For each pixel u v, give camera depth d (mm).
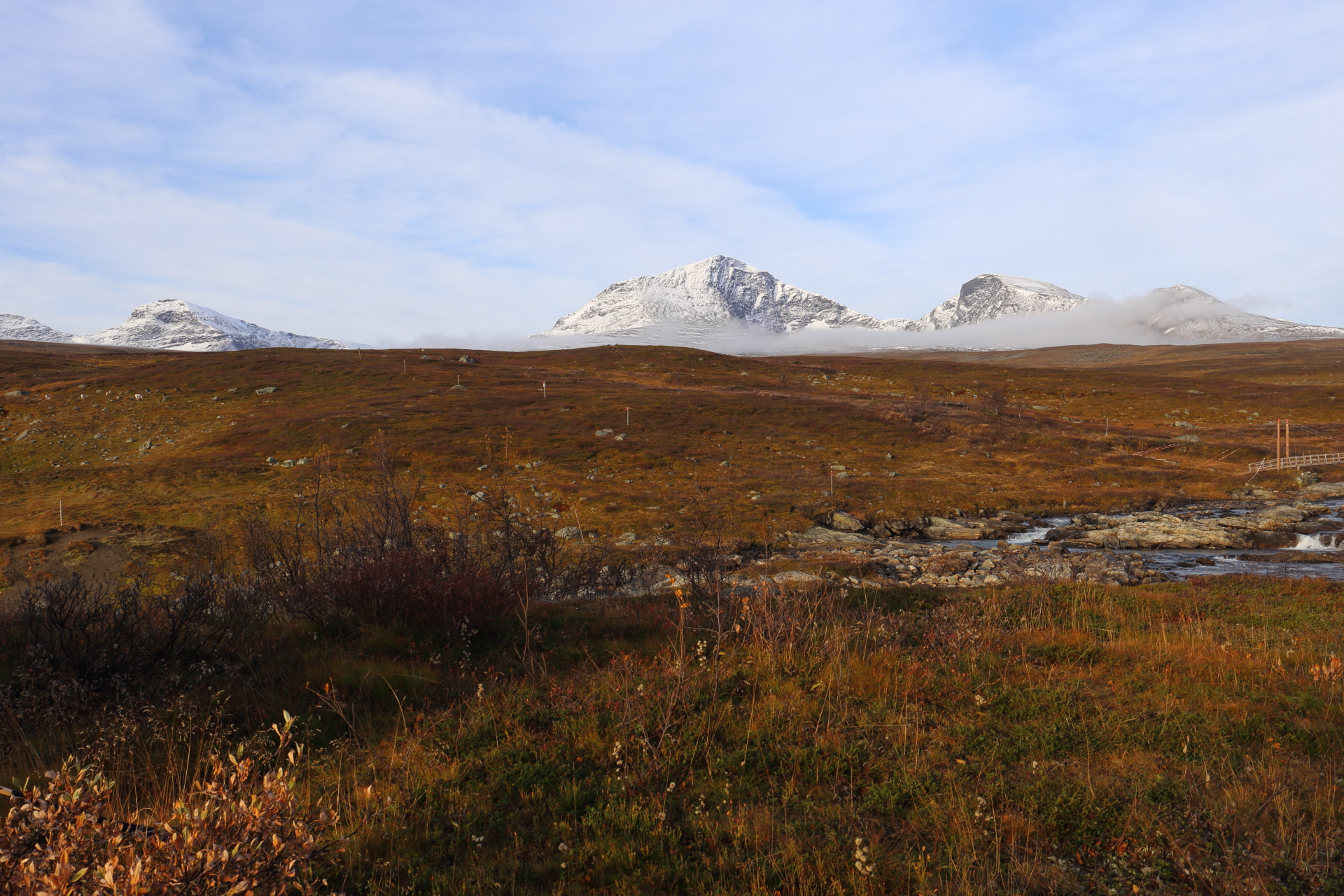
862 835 4789
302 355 120438
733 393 96438
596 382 107812
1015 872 4367
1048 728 6594
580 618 11961
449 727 6617
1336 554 31312
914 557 31125
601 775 5730
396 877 4277
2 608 10344
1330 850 4547
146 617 8102
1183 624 11859
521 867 4426
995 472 59625
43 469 56938
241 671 8086
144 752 5625
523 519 16531
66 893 2635
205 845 2984
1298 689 7762
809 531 39250
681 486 50094
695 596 12773
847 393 105625
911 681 7852
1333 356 192375
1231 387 117438
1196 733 6430
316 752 6082
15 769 5344
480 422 71812
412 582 10328
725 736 6457
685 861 4449
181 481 50906
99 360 115438
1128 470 58625
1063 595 15500
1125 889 4285
